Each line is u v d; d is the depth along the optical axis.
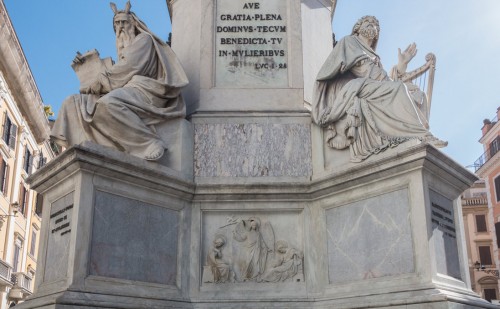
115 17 6.17
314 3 6.84
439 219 4.97
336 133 5.66
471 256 32.16
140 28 6.11
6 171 23.80
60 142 5.44
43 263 5.06
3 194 23.33
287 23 6.43
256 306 5.21
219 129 5.90
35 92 25.22
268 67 6.27
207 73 6.22
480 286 31.41
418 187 4.86
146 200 5.24
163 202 5.38
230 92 6.14
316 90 5.88
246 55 6.31
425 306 4.42
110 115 5.26
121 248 4.92
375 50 6.34
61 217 4.95
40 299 4.64
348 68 5.85
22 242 25.92
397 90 5.39
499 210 29.14
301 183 5.62
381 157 5.15
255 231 5.55
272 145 5.86
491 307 4.86
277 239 5.58
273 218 5.66
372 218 5.13
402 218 4.91
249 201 5.65
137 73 5.72
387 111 5.34
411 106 5.29
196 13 6.57
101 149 4.95
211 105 6.09
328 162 5.68
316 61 6.57
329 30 7.00
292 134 5.89
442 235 4.94
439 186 5.11
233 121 5.93
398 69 6.41
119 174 5.02
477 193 34.59
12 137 24.36
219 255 5.47
